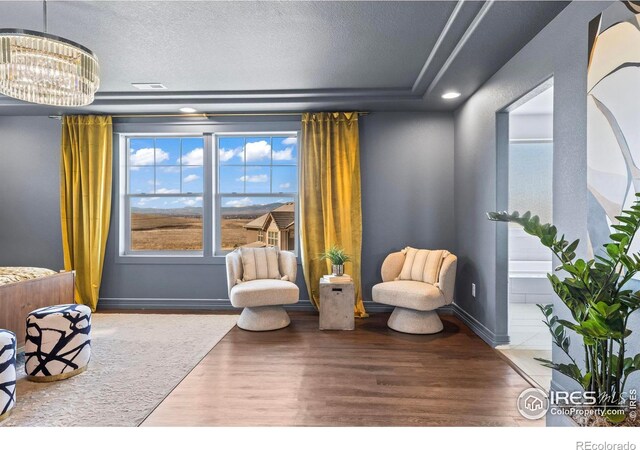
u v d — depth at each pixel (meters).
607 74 1.66
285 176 4.49
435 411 2.10
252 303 3.46
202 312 4.23
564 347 1.62
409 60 3.02
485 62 2.85
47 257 4.38
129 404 2.16
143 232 4.54
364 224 4.29
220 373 2.59
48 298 3.14
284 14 2.33
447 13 2.33
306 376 2.55
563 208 2.12
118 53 2.89
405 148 4.26
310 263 4.21
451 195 4.23
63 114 4.28
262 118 4.32
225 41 2.70
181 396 2.26
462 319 3.89
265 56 2.94
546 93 3.91
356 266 4.16
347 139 4.18
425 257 3.76
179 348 3.08
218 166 4.51
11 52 2.06
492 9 2.13
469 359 2.85
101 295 4.40
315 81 3.49
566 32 2.09
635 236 1.53
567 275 2.09
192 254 4.52
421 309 3.32
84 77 2.29
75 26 2.48
